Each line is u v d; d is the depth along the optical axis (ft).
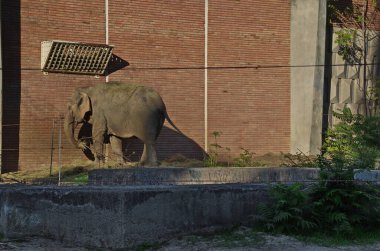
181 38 69.92
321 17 77.56
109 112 56.85
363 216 32.60
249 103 74.38
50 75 61.93
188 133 70.33
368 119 49.80
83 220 29.50
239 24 73.72
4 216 30.94
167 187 30.91
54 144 61.72
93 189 30.07
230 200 32.17
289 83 77.05
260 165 64.03
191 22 70.59
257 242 29.94
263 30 75.36
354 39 83.30
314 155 70.79
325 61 81.61
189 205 30.86
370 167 34.88
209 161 63.16
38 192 30.66
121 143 58.23
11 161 59.77
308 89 77.25
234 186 32.76
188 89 70.44
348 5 84.02
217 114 72.23
